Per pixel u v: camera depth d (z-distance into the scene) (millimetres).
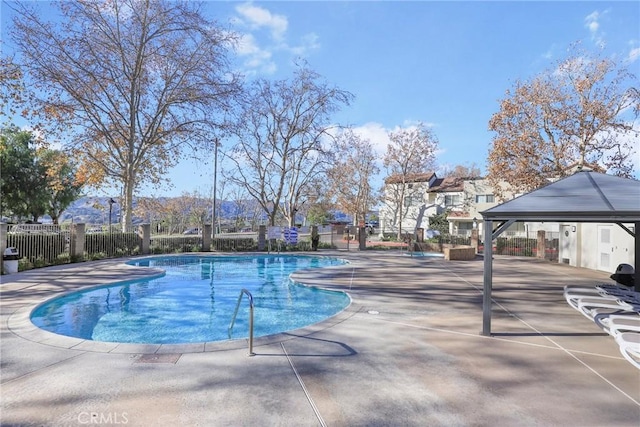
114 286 11617
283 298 10883
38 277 12297
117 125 21906
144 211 35750
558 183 6887
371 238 40312
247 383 4125
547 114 20688
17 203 34781
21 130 34188
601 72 19641
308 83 25812
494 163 21938
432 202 45188
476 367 4660
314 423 3301
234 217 55062
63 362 4723
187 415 3420
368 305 8281
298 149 26828
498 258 21031
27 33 18203
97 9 19406
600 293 8805
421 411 3535
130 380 4180
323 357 4965
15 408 3539
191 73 21609
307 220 59094
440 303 8555
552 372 4512
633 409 3602
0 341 5570
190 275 15555
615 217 5473
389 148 37469
